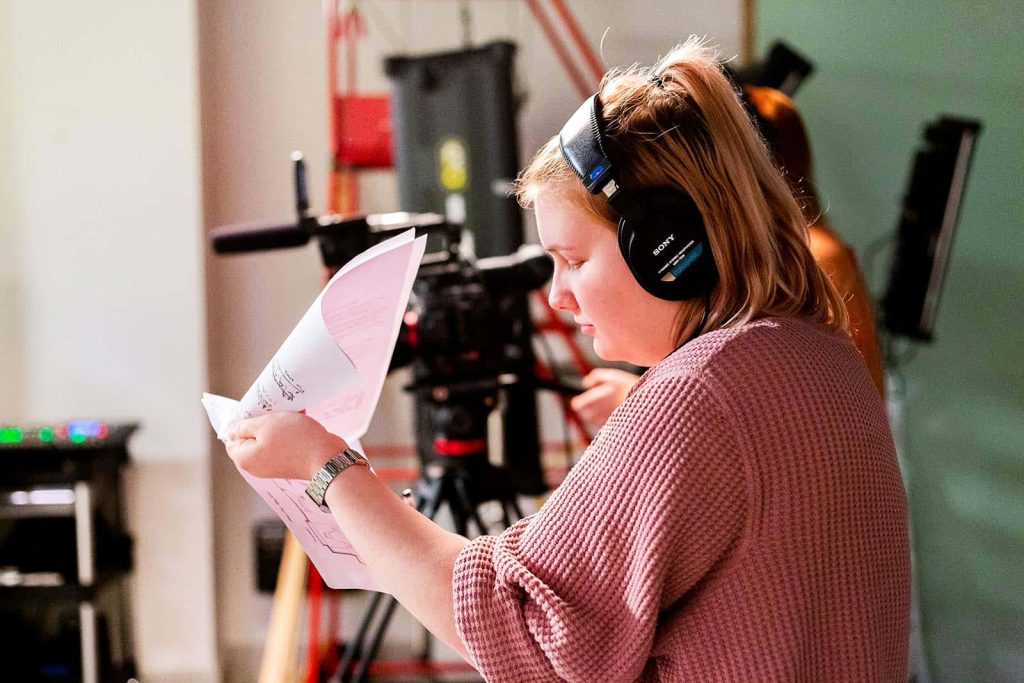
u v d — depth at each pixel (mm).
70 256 2613
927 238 2344
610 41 2732
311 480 819
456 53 2299
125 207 2605
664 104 771
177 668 2680
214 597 2727
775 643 693
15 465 2400
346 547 861
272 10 2775
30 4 2559
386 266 776
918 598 2598
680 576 705
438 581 758
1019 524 2475
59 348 2629
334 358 788
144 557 2660
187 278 2623
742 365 716
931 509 2598
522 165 2729
